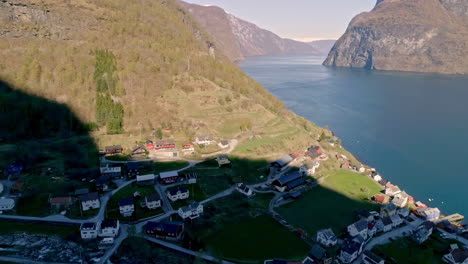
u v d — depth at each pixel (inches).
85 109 7327.8
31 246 3631.9
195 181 5620.1
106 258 3654.0
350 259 4099.4
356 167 6993.1
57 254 3545.8
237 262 3863.2
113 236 4062.5
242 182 5876.0
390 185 6200.8
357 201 5689.0
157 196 4820.4
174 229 4143.7
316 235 4564.5
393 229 4987.7
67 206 4559.5
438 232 4997.5
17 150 5880.9
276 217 4936.0
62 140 6560.0
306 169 6387.8
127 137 7012.8
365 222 4677.7
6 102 6727.4
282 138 7755.9
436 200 6245.1
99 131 7130.9
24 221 4202.8
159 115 7746.1
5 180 5064.0
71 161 5861.2
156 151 6688.0
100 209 4638.3
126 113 7564.0
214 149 6978.4
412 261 4234.7
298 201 5541.3
